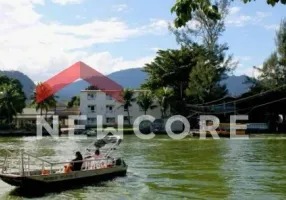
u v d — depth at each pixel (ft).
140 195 73.56
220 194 74.74
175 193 75.56
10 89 325.42
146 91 344.08
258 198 71.36
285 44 304.91
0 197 70.59
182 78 340.39
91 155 93.76
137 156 143.95
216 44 292.81
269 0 25.02
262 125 293.02
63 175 77.05
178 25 25.30
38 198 70.13
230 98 306.35
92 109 352.28
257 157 138.62
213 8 25.40
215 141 218.79
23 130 301.43
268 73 306.55
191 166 115.03
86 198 70.59
